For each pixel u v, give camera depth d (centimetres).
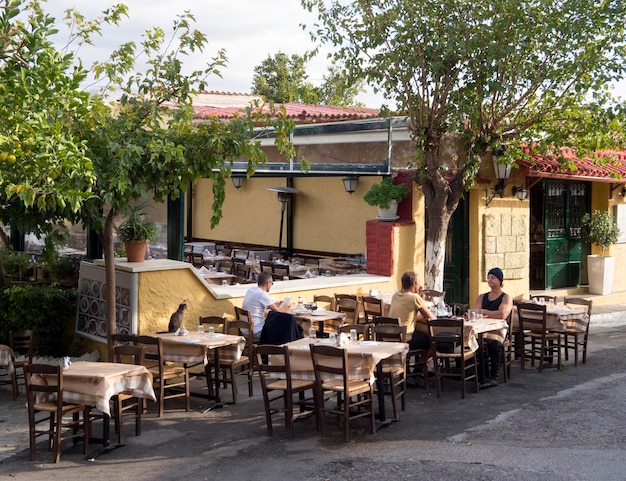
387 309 1263
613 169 1750
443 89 1326
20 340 1170
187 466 764
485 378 1100
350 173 1445
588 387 1067
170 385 975
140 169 912
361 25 1363
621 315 1709
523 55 1287
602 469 711
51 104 770
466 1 1307
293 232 1986
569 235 1853
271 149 1508
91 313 1191
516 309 1250
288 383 848
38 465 780
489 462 740
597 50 1264
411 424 895
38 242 1567
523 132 1372
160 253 1212
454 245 1594
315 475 721
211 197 2259
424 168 1343
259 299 1148
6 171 680
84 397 797
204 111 1839
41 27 762
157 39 982
